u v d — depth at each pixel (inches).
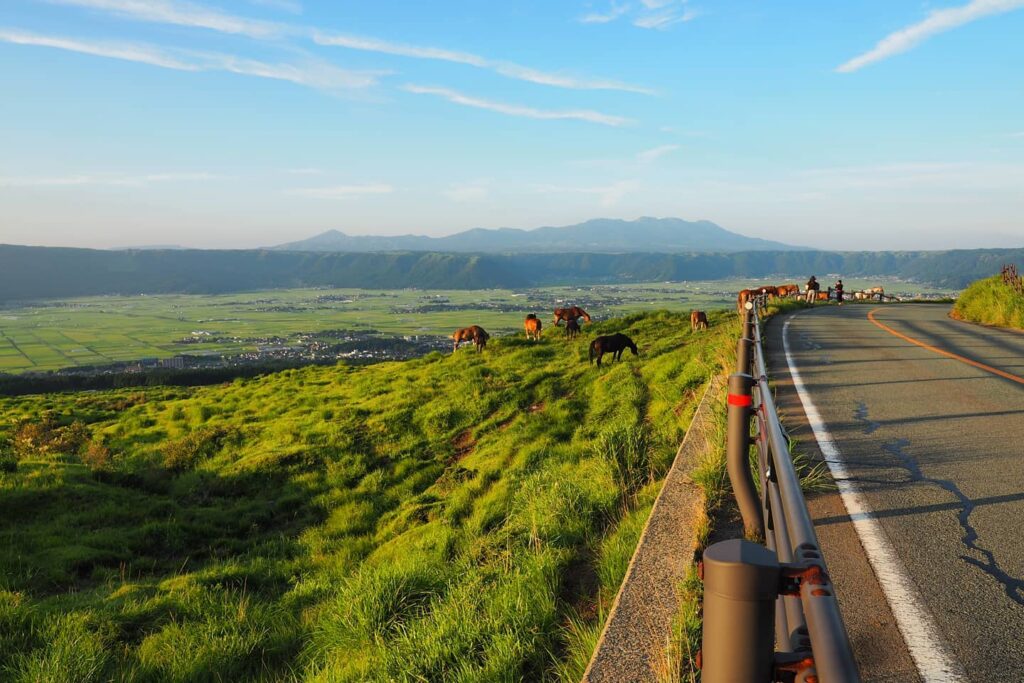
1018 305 856.3
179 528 482.6
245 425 768.3
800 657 53.5
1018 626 118.6
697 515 183.5
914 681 103.4
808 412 323.9
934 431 274.2
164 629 283.0
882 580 140.2
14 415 1046.4
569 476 334.3
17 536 440.1
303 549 449.4
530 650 156.3
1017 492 193.5
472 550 269.4
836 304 1638.8
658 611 132.6
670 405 441.4
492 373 777.6
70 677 229.3
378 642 200.2
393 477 556.1
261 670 248.8
